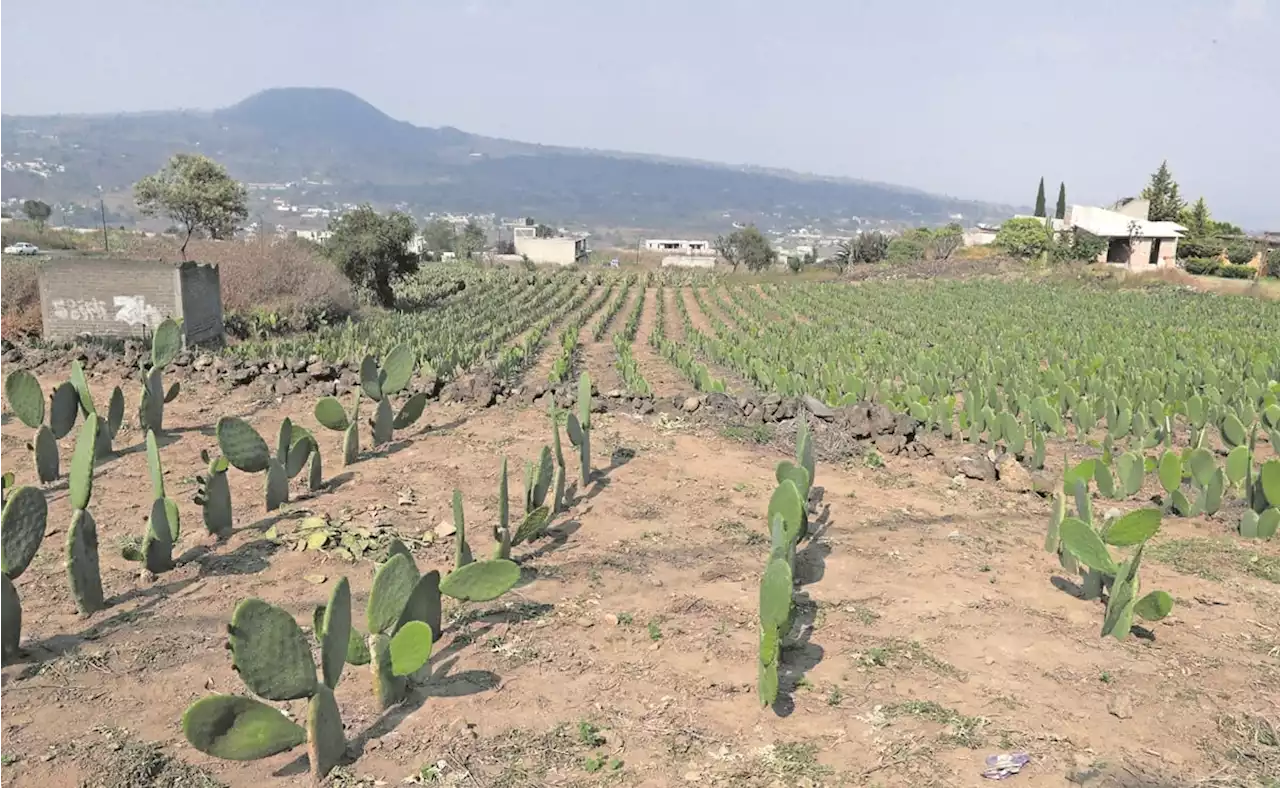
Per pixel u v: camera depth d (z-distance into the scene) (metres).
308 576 5.32
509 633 4.66
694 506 6.79
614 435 8.78
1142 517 4.65
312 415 9.62
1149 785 3.39
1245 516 6.42
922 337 20.92
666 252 116.88
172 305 16.50
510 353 16.52
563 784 3.43
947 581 5.46
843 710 3.94
